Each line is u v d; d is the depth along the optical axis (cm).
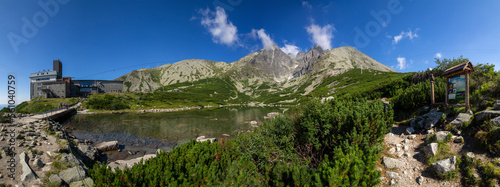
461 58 1284
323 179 416
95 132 2430
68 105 5744
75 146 1285
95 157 1302
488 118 572
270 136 745
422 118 836
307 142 729
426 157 584
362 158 513
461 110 736
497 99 703
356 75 13225
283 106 9725
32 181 686
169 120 3700
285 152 650
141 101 8075
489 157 482
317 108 768
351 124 662
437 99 937
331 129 706
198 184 483
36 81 9794
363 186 408
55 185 665
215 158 637
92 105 6181
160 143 1905
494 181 420
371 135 629
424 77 1437
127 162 1164
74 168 792
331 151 688
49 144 1155
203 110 6819
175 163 578
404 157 634
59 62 10706
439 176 504
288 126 783
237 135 776
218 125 3033
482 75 1016
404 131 845
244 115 4678
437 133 650
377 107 716
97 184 492
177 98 10444
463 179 474
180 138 2125
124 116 4512
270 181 530
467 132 603
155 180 468
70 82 10225
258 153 630
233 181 458
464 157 519
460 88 750
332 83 13388
